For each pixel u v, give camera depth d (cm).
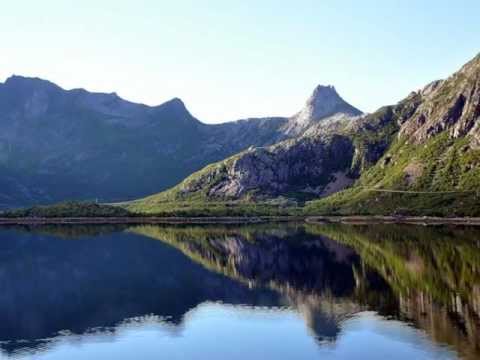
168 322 9906
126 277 15012
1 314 10681
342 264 16388
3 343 8750
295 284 13362
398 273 14188
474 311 9856
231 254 19700
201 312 10594
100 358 8000
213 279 14475
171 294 12469
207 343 8600
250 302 11381
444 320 9325
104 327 9644
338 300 11269
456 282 12612
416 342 8156
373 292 11912
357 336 8606
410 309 10181
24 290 13288
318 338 8638
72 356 8100
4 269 16662
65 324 9906
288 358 7844
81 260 18500
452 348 7838
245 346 8412
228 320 9938
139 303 11581
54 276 15338
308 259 17850
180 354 8131
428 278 13275
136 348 8425
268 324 9569
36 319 10288
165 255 19638
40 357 8081
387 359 7538
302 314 10181
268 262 17512
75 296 12450
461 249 18362
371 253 18450
